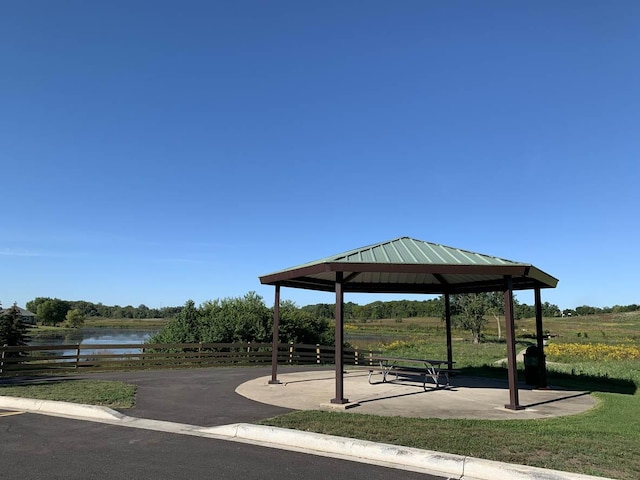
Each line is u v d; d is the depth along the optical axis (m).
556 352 21.84
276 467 5.08
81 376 13.69
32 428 6.83
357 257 9.59
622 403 9.31
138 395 9.87
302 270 10.07
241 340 23.11
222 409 8.31
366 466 5.17
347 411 8.20
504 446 5.74
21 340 26.25
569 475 4.57
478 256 9.95
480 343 34.81
